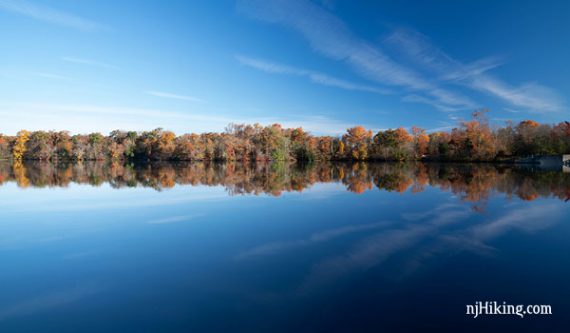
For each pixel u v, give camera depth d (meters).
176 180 35.62
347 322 6.01
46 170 55.59
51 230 12.96
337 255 9.73
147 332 5.74
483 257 9.51
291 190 25.75
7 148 120.94
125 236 12.02
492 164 75.62
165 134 122.31
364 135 115.00
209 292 7.29
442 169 55.53
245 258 9.52
